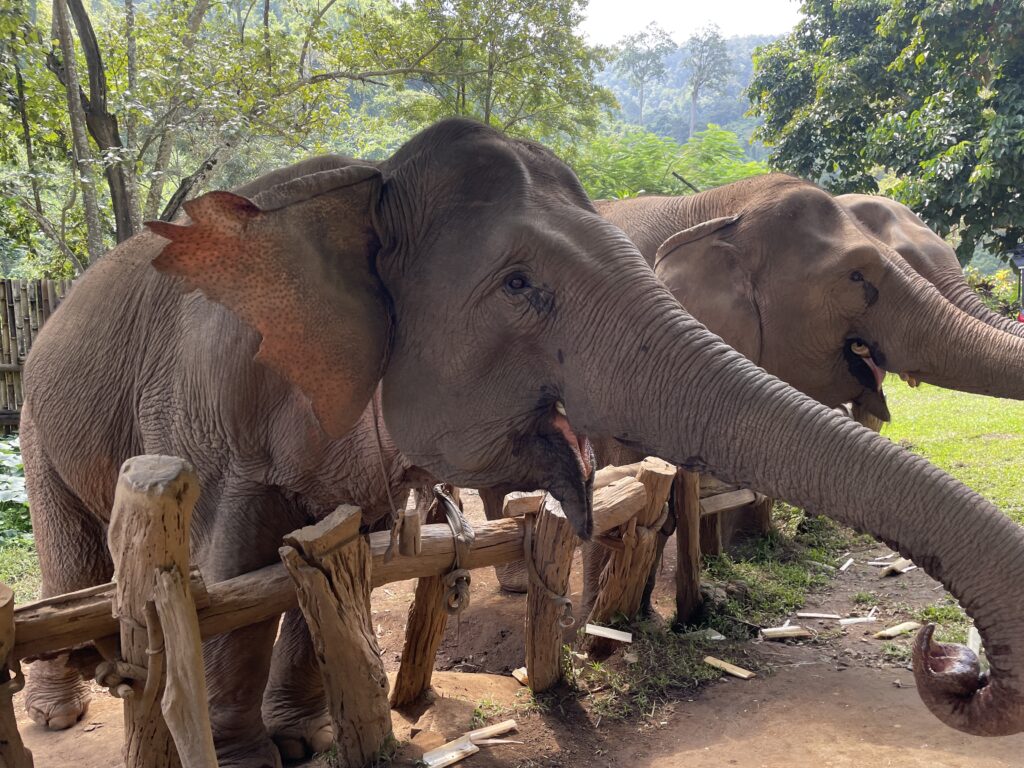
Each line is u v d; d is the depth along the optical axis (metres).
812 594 5.27
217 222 2.02
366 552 2.90
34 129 11.88
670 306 2.06
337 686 2.96
